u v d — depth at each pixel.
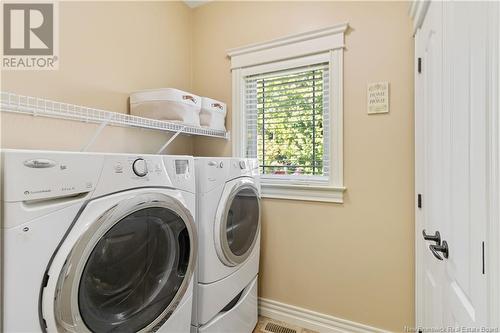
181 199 1.10
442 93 0.94
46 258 0.67
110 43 1.58
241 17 2.04
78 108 1.38
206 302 1.27
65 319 0.70
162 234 1.03
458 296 0.77
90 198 0.78
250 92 2.07
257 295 1.83
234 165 1.49
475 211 0.64
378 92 1.56
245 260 1.60
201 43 2.22
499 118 0.52
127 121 1.49
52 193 0.69
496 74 0.53
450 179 0.85
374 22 1.57
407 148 1.50
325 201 1.72
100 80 1.51
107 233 0.80
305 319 1.79
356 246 1.64
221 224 1.32
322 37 1.72
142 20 1.79
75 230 0.73
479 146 0.62
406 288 1.51
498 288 0.52
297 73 1.87
